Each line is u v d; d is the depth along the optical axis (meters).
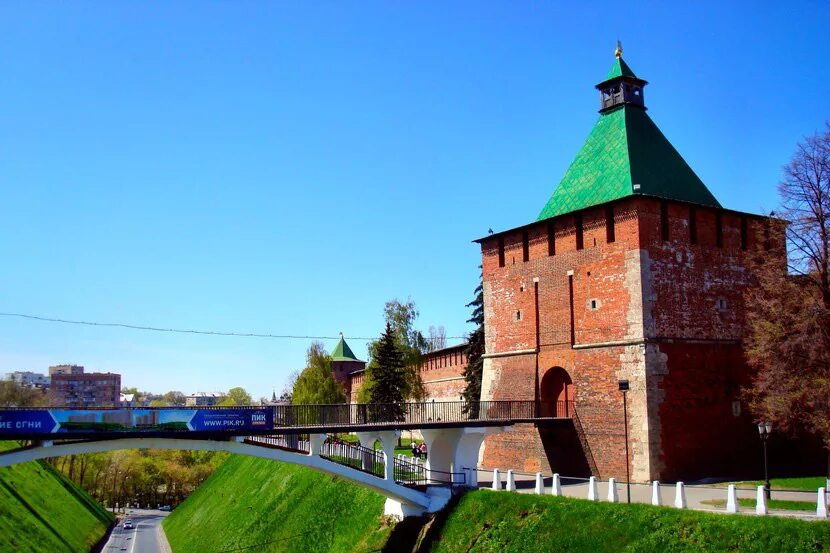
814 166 30.31
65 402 193.25
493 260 42.75
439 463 35.03
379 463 33.50
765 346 30.02
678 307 34.94
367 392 61.47
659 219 35.12
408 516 32.78
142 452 105.12
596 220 36.50
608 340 35.16
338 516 38.88
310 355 69.31
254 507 50.53
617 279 35.03
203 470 100.69
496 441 40.56
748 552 20.38
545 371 38.56
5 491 50.78
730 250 37.75
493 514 28.55
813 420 28.47
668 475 32.66
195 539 56.28
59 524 56.50
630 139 38.69
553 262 38.75
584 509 25.59
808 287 29.83
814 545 19.52
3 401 103.50
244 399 150.00
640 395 33.16
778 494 27.50
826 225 29.78
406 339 58.78
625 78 39.94
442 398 62.56
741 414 35.84
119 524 79.75
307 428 29.02
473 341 50.75
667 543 22.17
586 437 35.62
